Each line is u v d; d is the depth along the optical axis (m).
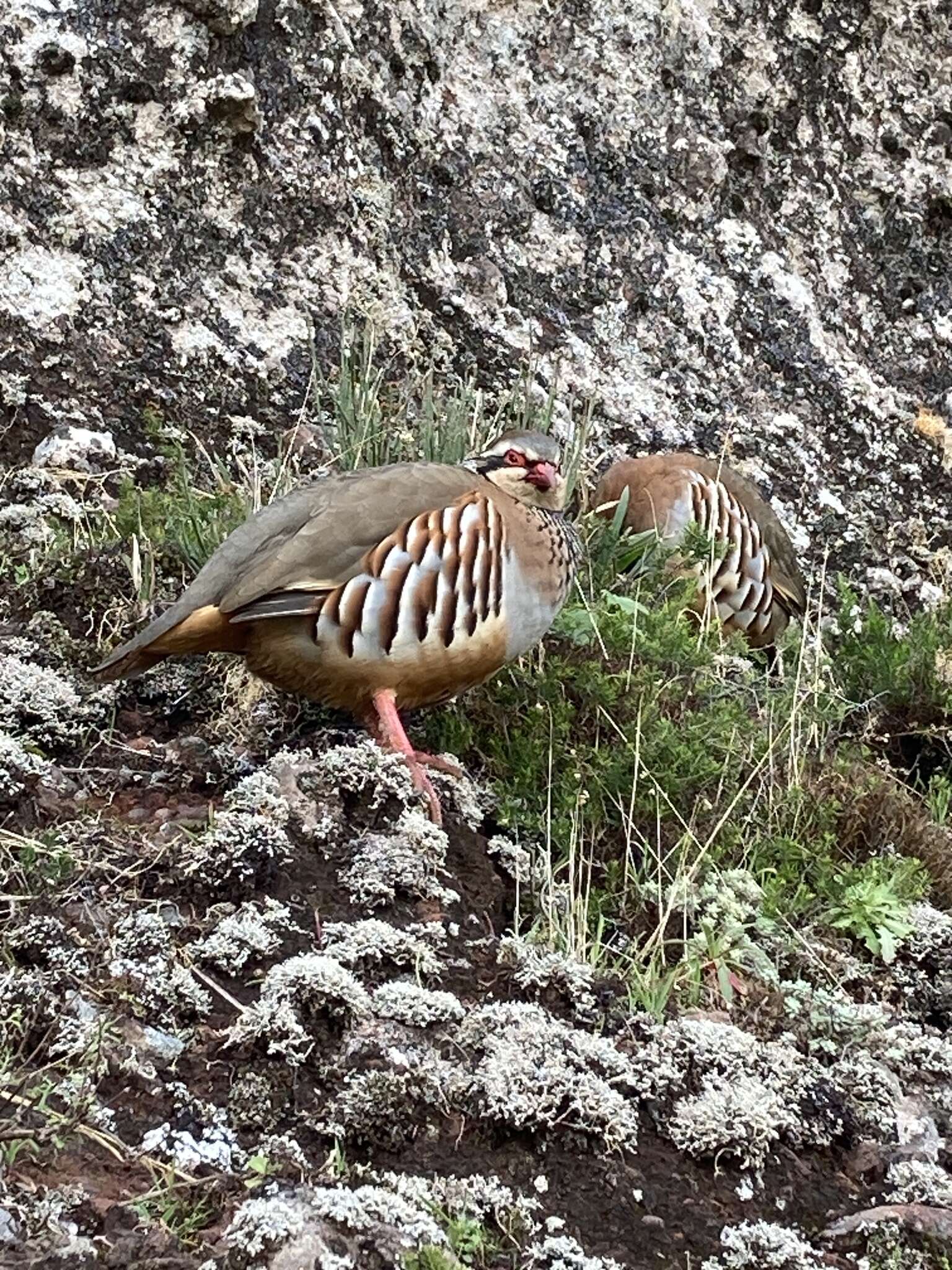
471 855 4.21
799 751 5.17
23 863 3.69
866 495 8.66
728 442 7.50
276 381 7.02
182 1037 3.38
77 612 4.99
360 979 3.63
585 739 4.82
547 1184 3.26
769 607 6.90
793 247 9.13
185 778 4.31
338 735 4.54
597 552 6.03
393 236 7.75
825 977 4.28
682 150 8.86
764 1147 3.47
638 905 4.25
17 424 6.30
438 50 8.23
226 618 4.16
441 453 5.92
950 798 5.64
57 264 6.75
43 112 6.91
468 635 4.32
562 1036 3.54
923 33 9.81
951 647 6.57
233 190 7.27
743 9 9.30
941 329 9.38
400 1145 3.24
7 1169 2.88
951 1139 3.76
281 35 7.55
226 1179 2.97
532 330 8.02
